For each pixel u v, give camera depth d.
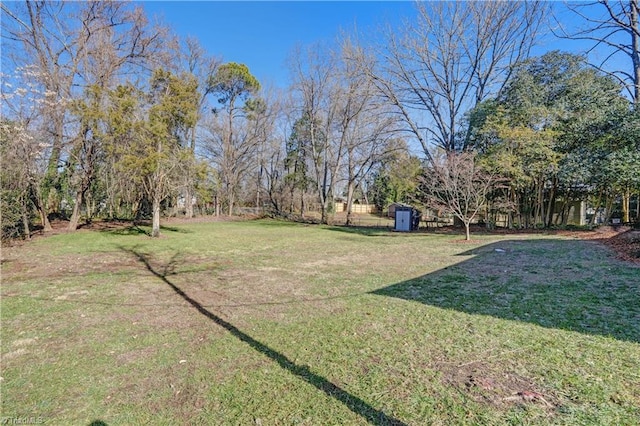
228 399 2.42
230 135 27.22
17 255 9.09
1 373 2.87
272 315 4.29
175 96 13.02
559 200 16.11
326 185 25.78
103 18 15.12
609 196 14.27
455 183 12.42
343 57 20.53
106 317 4.30
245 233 16.14
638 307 3.94
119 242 11.95
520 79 15.18
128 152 12.29
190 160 13.63
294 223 24.16
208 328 3.88
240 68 26.09
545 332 3.35
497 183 14.19
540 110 13.55
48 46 14.16
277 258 8.88
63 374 2.84
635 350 2.87
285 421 2.15
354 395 2.40
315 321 4.00
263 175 30.92
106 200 20.55
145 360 3.09
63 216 18.38
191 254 9.63
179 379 2.73
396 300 4.75
